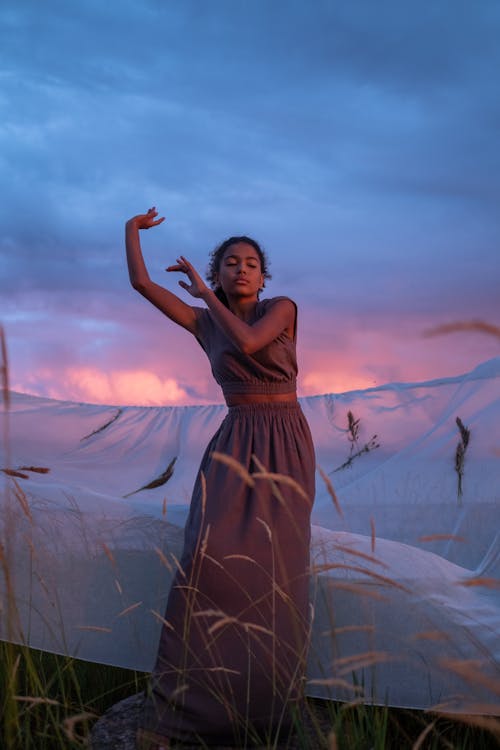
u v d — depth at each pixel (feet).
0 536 8.80
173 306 9.36
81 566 9.01
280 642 7.68
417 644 7.99
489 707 5.58
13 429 11.77
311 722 7.87
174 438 12.37
